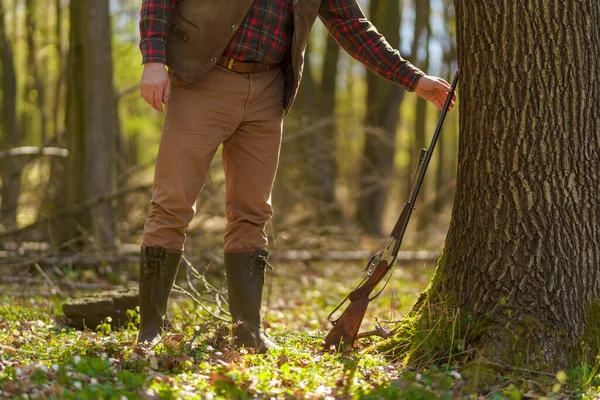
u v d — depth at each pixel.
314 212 12.45
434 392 3.28
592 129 3.94
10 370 3.33
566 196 3.91
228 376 3.32
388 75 4.34
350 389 3.37
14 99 13.52
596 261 3.96
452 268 4.20
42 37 16.59
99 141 9.52
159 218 4.00
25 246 9.52
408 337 4.10
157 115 18.09
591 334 3.87
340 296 8.46
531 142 3.91
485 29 3.95
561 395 3.44
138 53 16.30
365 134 16.38
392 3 15.40
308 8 4.00
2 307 5.75
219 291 5.55
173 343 3.89
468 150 4.11
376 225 16.42
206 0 3.82
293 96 4.12
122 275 8.61
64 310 5.36
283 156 13.67
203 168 3.97
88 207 9.38
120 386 3.21
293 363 3.77
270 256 9.97
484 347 3.81
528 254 3.92
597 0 3.98
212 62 3.84
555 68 3.87
